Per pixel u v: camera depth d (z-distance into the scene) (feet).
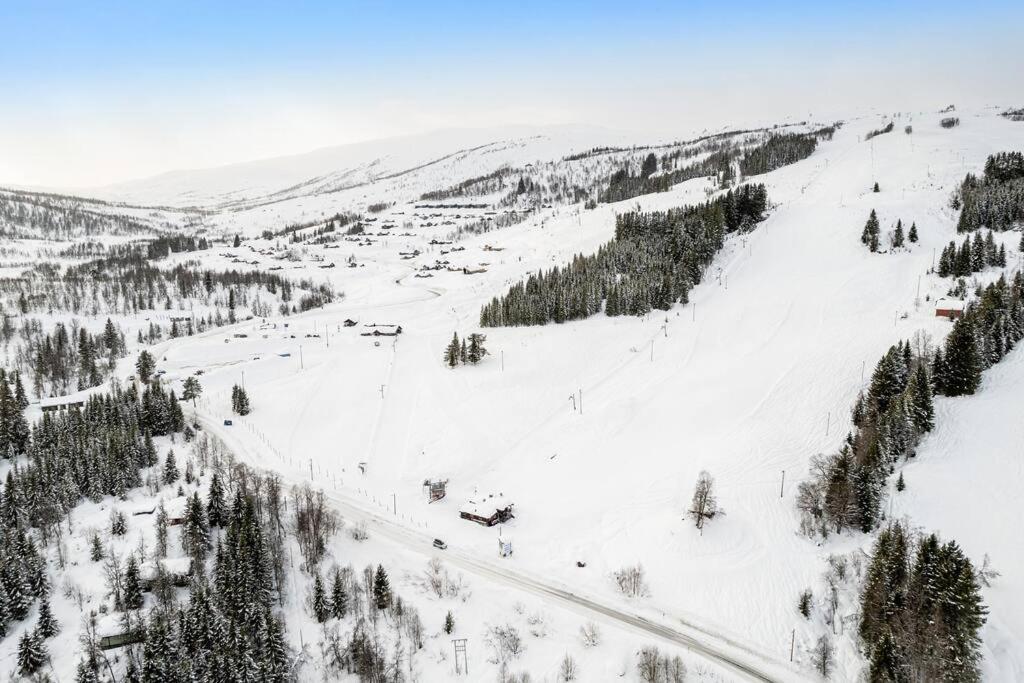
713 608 299.99
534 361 611.47
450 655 280.92
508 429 500.74
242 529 322.75
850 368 466.70
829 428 406.62
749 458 391.86
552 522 380.99
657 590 314.96
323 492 418.31
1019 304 449.48
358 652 278.05
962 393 395.14
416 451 482.28
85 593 318.04
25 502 373.20
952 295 546.26
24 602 305.73
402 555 353.10
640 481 402.11
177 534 355.77
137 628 286.66
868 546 305.53
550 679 264.31
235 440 509.76
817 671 262.47
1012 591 263.08
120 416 497.05
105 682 267.39
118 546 350.23
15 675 276.62
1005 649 244.01
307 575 335.26
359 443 500.33
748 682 257.96
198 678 264.31
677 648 277.85
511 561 347.56
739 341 578.66
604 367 583.99
